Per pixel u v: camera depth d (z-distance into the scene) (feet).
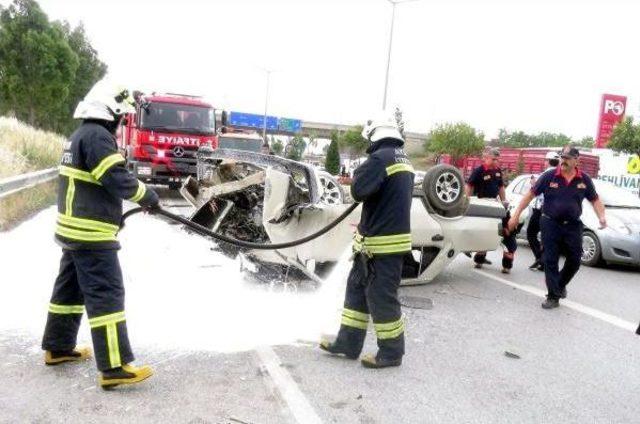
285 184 16.58
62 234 10.86
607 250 27.17
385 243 12.61
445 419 10.68
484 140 161.89
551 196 19.10
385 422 10.39
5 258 20.94
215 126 47.37
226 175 21.90
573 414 11.27
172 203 42.91
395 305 12.92
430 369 13.12
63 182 10.96
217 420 10.03
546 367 13.73
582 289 22.53
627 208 29.35
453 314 17.74
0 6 104.42
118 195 10.72
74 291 11.76
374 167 12.27
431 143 167.63
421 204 19.95
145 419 9.94
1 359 12.23
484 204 21.65
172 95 48.14
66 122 135.44
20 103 107.24
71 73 110.32
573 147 18.70
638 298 21.36
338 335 13.41
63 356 12.07
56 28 108.68
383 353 12.98
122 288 11.19
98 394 10.82
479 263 25.64
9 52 103.65
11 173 38.37
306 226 17.06
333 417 10.42
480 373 13.07
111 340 10.83
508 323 17.15
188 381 11.59
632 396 12.29
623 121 85.97
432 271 20.89
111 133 11.20
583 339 16.02
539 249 25.63
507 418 10.91
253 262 19.11
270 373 12.19
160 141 45.03
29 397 10.57
